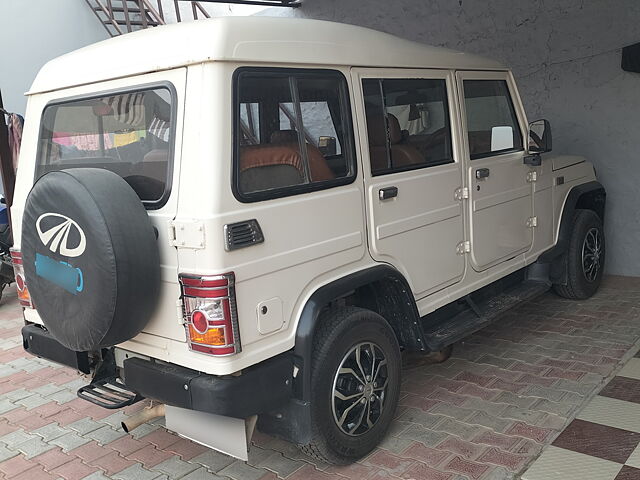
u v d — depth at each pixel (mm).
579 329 4836
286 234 2775
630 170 5879
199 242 2502
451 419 3586
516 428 3441
